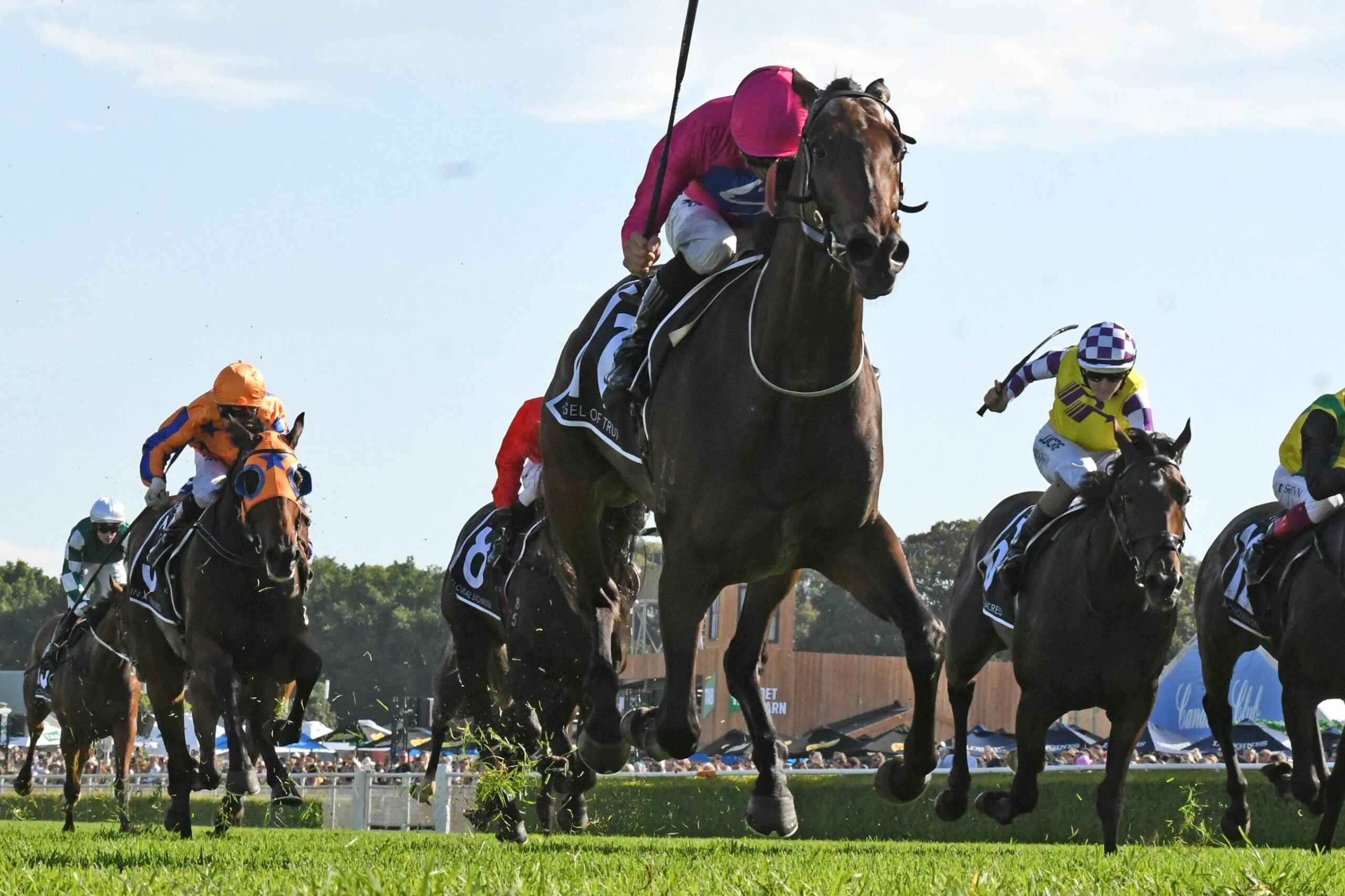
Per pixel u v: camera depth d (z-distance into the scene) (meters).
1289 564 11.43
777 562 6.71
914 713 6.93
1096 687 10.46
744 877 5.75
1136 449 9.97
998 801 11.14
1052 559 10.81
